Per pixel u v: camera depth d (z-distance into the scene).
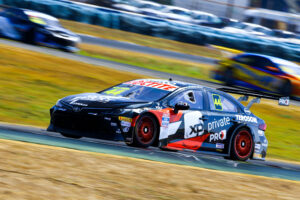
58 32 59.81
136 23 97.81
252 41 98.00
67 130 21.95
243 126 25.50
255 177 18.62
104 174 14.86
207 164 21.30
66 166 14.98
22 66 45.09
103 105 21.55
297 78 53.34
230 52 85.25
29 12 60.69
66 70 47.88
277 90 53.38
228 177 17.58
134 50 79.62
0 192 11.59
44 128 27.67
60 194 12.21
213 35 98.88
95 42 78.31
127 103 21.83
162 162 18.91
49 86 41.06
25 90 38.09
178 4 114.31
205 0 115.50
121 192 13.27
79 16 96.06
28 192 11.95
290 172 23.83
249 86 55.22
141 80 25.48
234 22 112.25
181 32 98.81
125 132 21.22
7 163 14.05
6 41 56.56
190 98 24.14
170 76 58.38
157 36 98.38
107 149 20.28
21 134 21.12
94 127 21.22
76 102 22.03
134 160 17.72
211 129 24.33
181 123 23.09
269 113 48.62
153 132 22.14
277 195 15.88
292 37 113.25
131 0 107.81
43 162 14.93
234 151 25.09
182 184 15.25
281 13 118.25
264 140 26.69
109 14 96.94
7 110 32.03
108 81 47.88
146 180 15.01
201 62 84.12
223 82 57.56
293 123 46.81
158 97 23.12
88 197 12.37
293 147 38.31
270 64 54.59
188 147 23.52
